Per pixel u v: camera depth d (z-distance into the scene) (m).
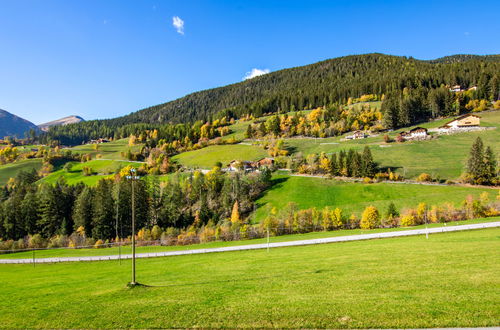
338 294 25.66
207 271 46.19
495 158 126.25
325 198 121.31
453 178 122.12
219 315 23.08
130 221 120.56
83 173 188.62
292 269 40.44
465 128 175.50
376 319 19.53
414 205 100.31
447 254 39.00
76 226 118.69
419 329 17.92
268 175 145.00
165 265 59.22
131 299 30.12
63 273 62.41
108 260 76.88
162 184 146.00
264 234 93.31
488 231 58.50
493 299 20.89
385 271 32.94
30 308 31.53
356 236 69.75
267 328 20.17
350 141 194.88
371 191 120.50
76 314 26.83
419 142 170.12
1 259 86.25
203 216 121.62
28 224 121.44
